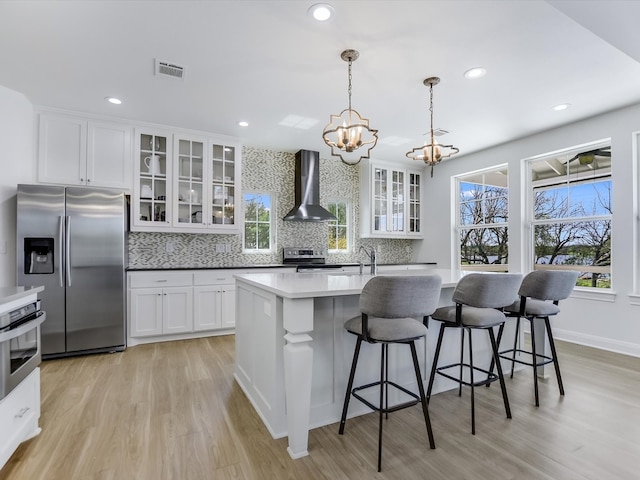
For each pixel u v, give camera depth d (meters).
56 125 3.58
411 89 3.10
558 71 2.79
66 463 1.73
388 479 1.62
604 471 1.67
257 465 1.73
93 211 3.47
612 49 2.47
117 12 2.08
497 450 1.85
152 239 4.40
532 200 4.51
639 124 3.42
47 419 2.17
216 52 2.52
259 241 5.16
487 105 3.47
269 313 2.10
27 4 2.00
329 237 5.71
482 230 5.23
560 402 2.42
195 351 3.63
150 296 3.89
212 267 4.21
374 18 2.13
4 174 3.15
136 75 2.87
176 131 4.16
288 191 5.30
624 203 3.54
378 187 5.71
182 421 2.15
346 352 2.21
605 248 3.80
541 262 4.39
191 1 1.99
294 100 3.36
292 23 2.18
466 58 2.59
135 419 2.18
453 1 1.98
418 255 6.23
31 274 3.23
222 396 2.53
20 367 1.85
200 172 4.37
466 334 2.76
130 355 3.48
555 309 2.60
